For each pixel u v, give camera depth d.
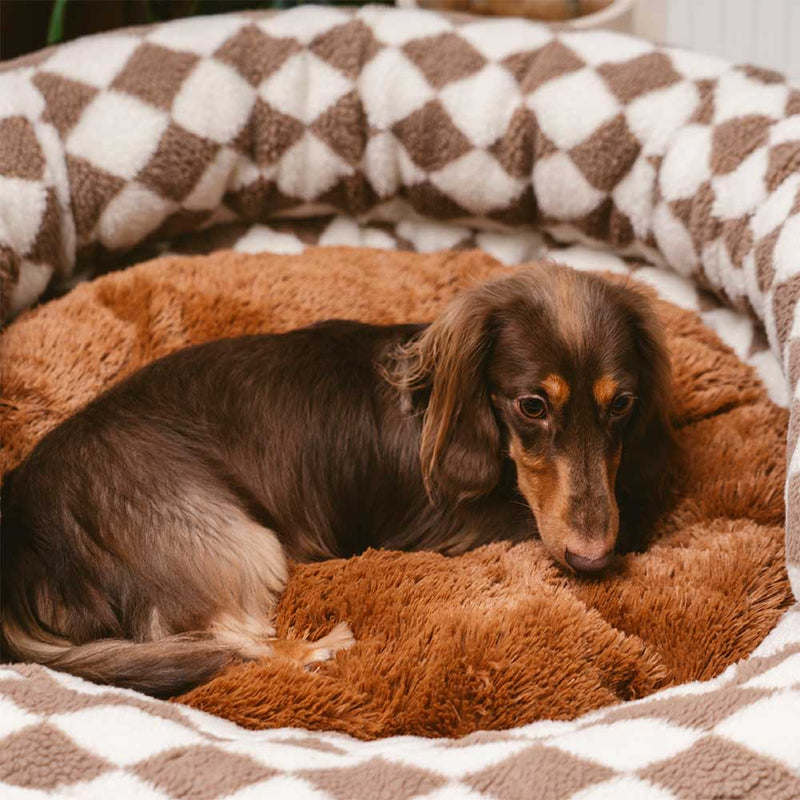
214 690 0.88
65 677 0.86
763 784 0.74
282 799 0.75
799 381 0.95
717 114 1.12
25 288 1.14
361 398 1.00
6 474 0.98
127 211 1.19
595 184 1.17
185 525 0.93
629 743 0.77
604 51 1.17
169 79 1.17
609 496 0.92
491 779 0.76
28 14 1.39
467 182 1.21
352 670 0.89
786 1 1.40
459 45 1.19
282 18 1.21
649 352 0.98
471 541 1.00
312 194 1.24
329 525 1.00
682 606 0.92
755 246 1.06
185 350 1.02
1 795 0.77
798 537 0.89
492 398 0.96
